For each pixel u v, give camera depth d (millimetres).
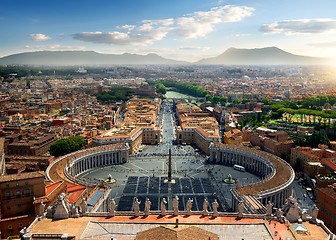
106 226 111750
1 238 126312
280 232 107062
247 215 118938
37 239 98375
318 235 104688
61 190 147875
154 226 111562
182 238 91438
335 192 149875
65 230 107500
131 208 176250
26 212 135625
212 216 120500
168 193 199875
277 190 173875
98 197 158250
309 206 179750
